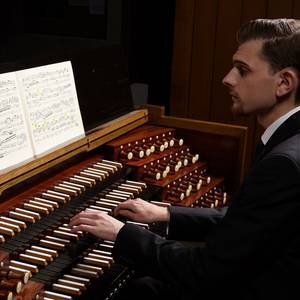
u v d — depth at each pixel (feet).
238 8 8.57
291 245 3.59
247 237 3.52
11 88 4.94
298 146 3.55
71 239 4.77
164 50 9.42
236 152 7.29
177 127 7.49
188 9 8.82
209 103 9.09
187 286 3.76
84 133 6.02
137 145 6.73
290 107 3.87
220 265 3.61
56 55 5.79
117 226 4.33
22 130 5.02
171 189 6.54
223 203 7.06
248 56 3.87
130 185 6.06
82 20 9.15
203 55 8.93
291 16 8.33
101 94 6.64
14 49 9.00
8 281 3.87
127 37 9.39
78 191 5.31
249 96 3.93
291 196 3.43
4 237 4.36
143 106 7.61
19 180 4.83
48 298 4.11
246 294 3.72
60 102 5.63
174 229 4.98
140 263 3.98
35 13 8.98
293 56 3.74
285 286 3.61
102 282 4.62
